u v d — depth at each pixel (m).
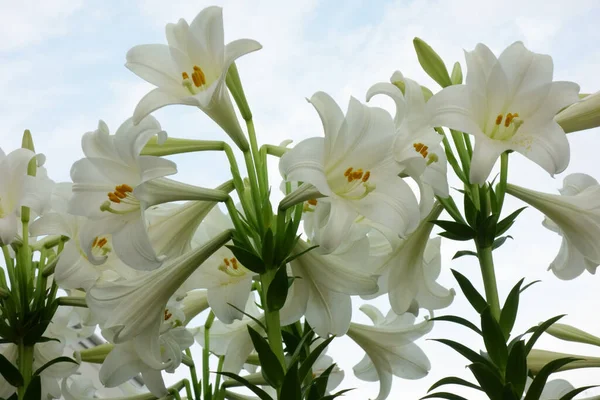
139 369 1.31
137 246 1.25
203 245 1.27
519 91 1.26
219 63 1.25
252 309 1.47
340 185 1.25
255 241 1.27
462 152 1.30
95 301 1.26
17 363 1.38
